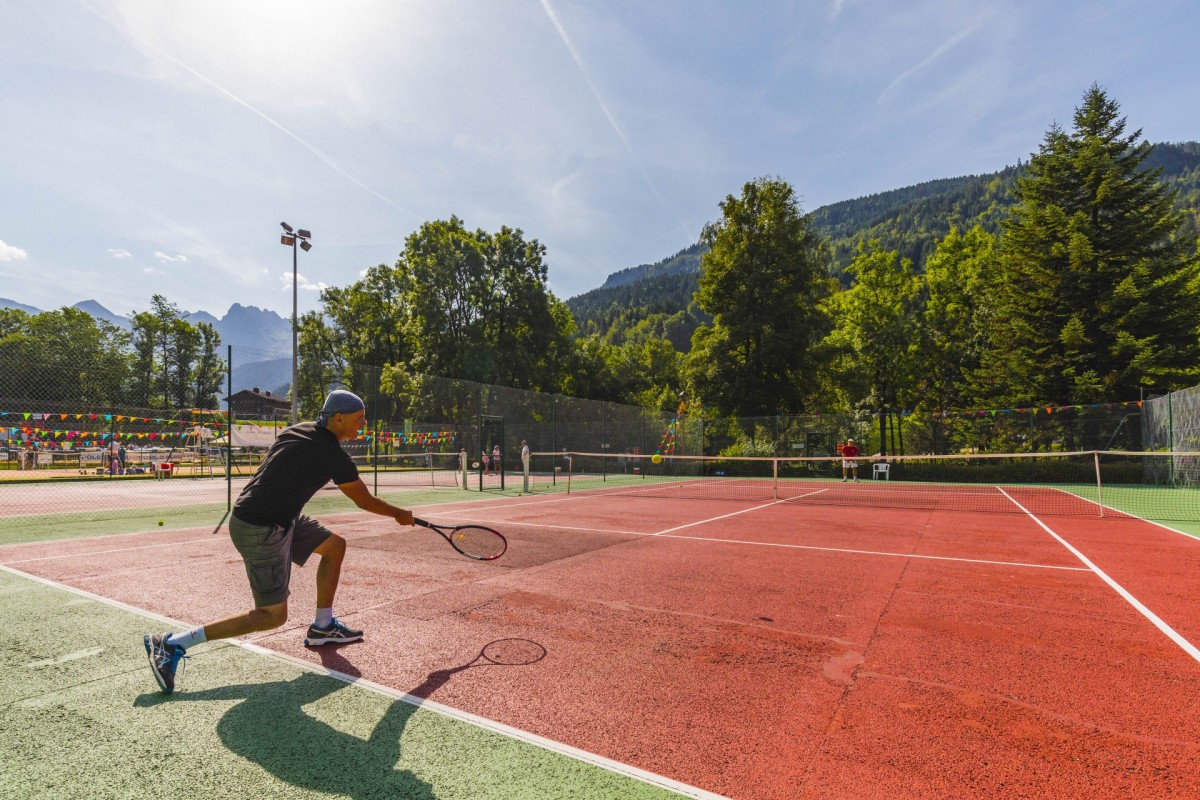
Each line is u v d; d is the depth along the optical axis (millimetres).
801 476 28359
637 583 5930
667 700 3234
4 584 5672
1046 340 28094
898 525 10688
